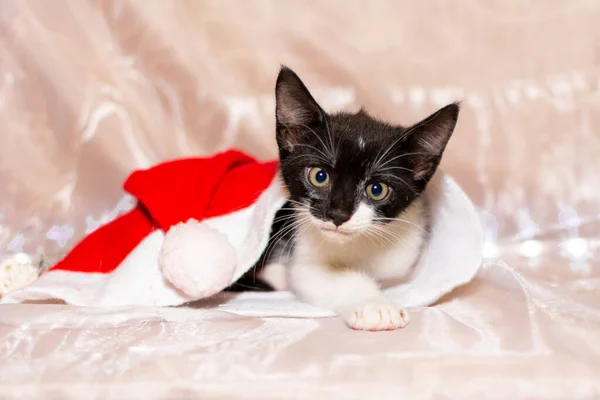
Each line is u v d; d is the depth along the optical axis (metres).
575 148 0.58
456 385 0.35
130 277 0.43
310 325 0.41
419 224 0.47
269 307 0.43
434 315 0.42
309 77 0.59
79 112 0.57
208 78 0.58
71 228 0.58
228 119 0.59
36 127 0.57
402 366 0.36
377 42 0.58
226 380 0.35
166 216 0.45
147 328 0.40
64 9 0.57
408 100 0.58
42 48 0.56
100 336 0.39
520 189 0.58
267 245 0.46
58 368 0.36
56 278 0.45
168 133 0.59
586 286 0.49
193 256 0.42
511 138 0.58
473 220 0.45
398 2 0.58
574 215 0.58
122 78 0.58
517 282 0.45
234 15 0.58
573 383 0.35
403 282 0.47
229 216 0.46
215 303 0.44
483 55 0.58
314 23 0.58
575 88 0.58
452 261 0.45
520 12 0.58
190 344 0.38
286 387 0.34
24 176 0.57
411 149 0.44
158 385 0.35
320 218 0.43
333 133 0.44
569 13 0.57
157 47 0.58
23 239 0.57
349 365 0.36
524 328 0.39
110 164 0.58
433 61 0.58
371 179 0.43
